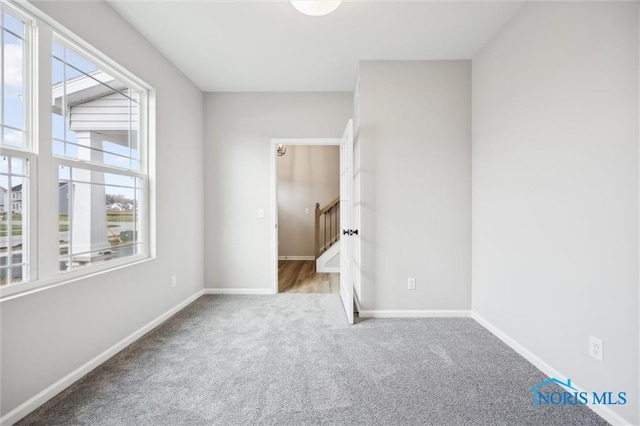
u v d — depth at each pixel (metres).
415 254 2.76
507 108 2.18
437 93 2.73
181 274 2.98
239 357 2.00
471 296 2.76
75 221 1.83
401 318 2.72
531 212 1.94
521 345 2.04
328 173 6.14
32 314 1.48
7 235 1.44
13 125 1.47
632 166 1.30
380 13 2.06
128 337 2.18
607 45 1.41
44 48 1.59
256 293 3.53
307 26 2.22
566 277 1.66
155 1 1.94
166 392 1.61
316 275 4.60
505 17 2.11
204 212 3.51
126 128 2.29
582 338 1.55
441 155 2.74
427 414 1.44
